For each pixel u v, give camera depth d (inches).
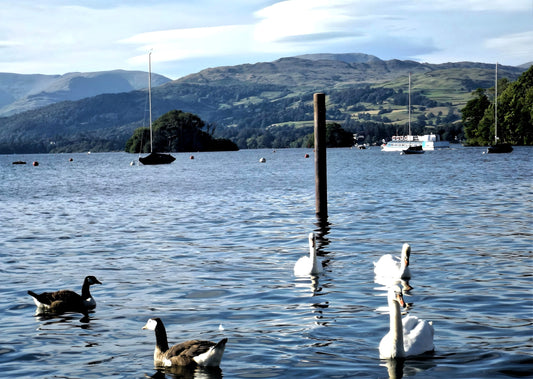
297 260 1015.0
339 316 681.6
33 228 1521.9
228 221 1550.2
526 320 645.9
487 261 959.0
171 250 1147.9
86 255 1117.1
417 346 557.9
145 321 689.0
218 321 677.3
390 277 867.4
